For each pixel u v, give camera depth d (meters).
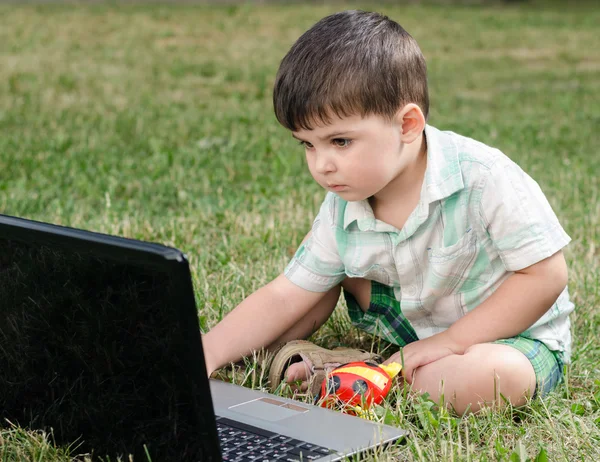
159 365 1.78
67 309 1.94
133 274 1.76
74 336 1.96
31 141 6.36
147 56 11.92
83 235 1.83
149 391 1.83
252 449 1.96
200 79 10.41
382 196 2.47
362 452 1.98
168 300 1.71
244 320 2.63
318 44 2.22
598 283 3.36
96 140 6.55
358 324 2.80
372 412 2.24
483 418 2.29
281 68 2.27
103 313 1.86
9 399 2.21
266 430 2.07
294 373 2.53
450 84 10.50
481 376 2.29
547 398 2.39
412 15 17.70
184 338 1.70
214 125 7.41
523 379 2.31
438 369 2.36
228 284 3.32
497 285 2.49
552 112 8.48
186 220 4.30
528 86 10.38
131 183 5.17
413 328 2.65
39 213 4.50
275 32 14.78
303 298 2.66
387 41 2.26
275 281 2.69
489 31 15.67
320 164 2.26
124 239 1.77
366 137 2.21
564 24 16.77
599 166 5.73
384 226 2.48
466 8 19.66
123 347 1.84
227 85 10.07
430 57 12.76
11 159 5.64
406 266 2.50
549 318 2.51
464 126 7.48
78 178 5.27
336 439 2.02
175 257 1.67
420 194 2.42
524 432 2.21
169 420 1.81
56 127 7.04
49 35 13.19
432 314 2.59
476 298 2.51
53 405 2.09
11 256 2.02
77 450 2.07
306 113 2.20
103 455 2.00
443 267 2.46
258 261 3.65
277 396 2.30
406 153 2.33
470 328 2.41
